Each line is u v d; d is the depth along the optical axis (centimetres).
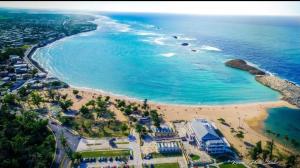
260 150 15438
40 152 15450
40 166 14125
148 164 15150
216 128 19300
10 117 19200
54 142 16825
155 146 16975
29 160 14538
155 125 19000
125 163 15162
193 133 18162
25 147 15650
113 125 19538
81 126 19212
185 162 15425
